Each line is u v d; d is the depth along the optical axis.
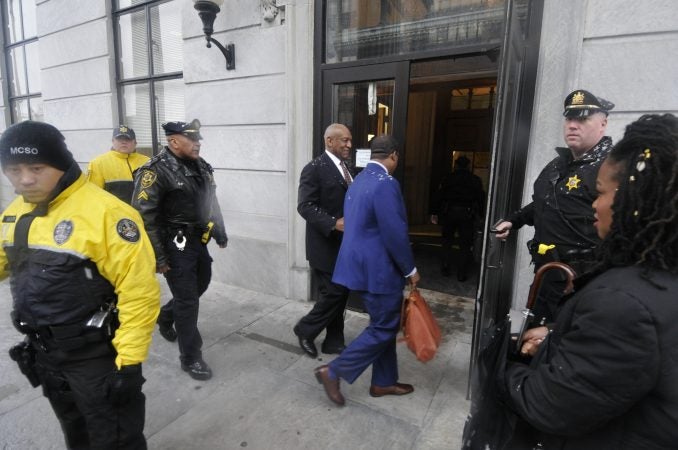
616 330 0.72
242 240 4.05
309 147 3.55
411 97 6.96
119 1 5.08
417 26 3.08
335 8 3.35
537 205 2.11
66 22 5.46
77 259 1.30
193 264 2.54
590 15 2.38
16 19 6.79
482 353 1.12
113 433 1.45
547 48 2.54
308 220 2.64
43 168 1.25
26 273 1.33
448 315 3.49
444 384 2.48
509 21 1.70
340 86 3.44
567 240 1.93
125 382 1.36
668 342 0.70
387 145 2.12
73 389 1.42
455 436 2.03
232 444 1.98
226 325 3.31
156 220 2.40
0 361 2.77
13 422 2.14
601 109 1.86
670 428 0.72
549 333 1.00
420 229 6.91
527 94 2.65
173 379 2.55
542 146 2.64
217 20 3.81
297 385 2.48
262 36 3.61
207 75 4.00
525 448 1.01
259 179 3.88
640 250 0.76
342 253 2.16
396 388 2.35
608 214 0.85
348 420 2.15
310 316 2.76
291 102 3.52
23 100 7.13
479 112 6.78
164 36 4.71
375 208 1.98
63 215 1.32
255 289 4.06
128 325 1.37
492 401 1.05
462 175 4.28
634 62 2.32
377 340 2.09
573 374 0.78
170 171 2.41
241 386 2.47
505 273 2.69
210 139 4.12
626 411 0.77
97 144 5.53
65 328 1.34
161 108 4.93
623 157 0.81
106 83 5.22
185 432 2.06
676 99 2.26
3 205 7.83
